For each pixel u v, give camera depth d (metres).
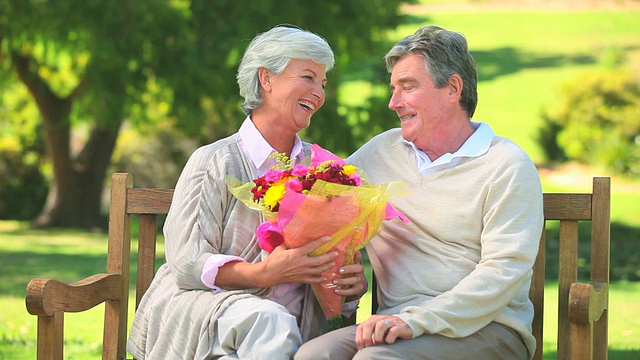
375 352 4.24
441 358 4.29
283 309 4.47
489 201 4.58
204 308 4.54
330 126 17.58
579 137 29.47
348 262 4.62
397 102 4.80
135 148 24.03
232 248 4.74
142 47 17.56
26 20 17.86
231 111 18.61
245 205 4.75
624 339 9.05
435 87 4.72
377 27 18.61
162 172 23.92
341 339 4.43
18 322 9.90
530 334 4.55
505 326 4.49
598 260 4.77
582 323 4.17
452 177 4.70
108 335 5.07
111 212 5.15
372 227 4.52
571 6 46.06
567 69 37.34
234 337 4.42
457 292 4.37
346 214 4.38
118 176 5.18
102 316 10.35
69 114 21.47
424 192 4.72
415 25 44.09
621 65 35.91
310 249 4.46
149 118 21.19
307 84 4.88
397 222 4.77
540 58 39.41
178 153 23.92
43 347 4.54
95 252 17.12
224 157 4.86
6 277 13.66
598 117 29.80
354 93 33.00
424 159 4.82
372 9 17.38
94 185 22.42
